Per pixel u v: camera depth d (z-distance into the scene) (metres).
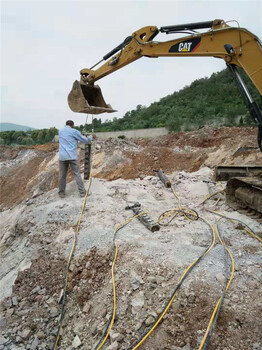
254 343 2.57
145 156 14.44
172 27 4.48
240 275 3.39
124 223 5.11
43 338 3.36
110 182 7.89
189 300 3.08
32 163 17.47
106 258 4.09
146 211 5.73
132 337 2.91
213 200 6.33
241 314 2.83
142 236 4.60
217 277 3.32
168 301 3.12
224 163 11.17
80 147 15.56
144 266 3.71
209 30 4.12
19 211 7.55
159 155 14.45
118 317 3.17
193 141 18.45
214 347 2.61
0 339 3.40
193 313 2.95
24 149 22.94
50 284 4.09
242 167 5.57
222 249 3.98
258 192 4.20
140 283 3.46
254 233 4.45
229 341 2.63
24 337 3.36
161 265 3.67
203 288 3.18
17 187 16.23
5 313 3.79
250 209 4.47
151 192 7.32
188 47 4.37
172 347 2.71
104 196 6.59
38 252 4.86
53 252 4.65
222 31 4.00
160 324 2.96
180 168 13.31
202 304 3.01
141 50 4.86
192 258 3.77
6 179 17.91
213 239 4.32
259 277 3.32
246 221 4.88
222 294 3.05
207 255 3.84
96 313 3.35
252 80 3.81
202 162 12.98
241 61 3.88
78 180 6.52
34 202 7.29
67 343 3.23
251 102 3.76
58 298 3.82
